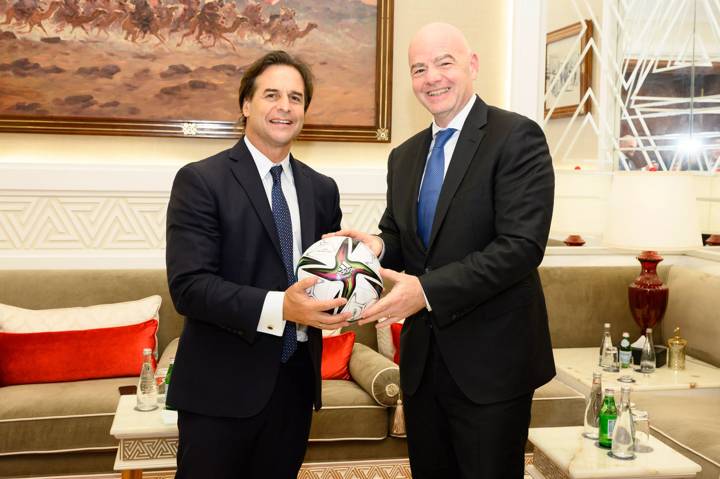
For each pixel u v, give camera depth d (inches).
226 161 90.0
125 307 163.2
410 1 185.0
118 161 176.4
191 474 87.0
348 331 171.5
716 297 156.3
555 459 108.2
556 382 154.5
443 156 96.7
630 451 108.2
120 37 172.9
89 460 138.3
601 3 197.3
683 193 149.7
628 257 183.0
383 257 100.7
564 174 186.2
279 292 84.0
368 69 183.0
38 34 170.2
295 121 89.6
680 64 205.5
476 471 90.7
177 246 86.7
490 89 190.1
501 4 188.7
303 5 179.2
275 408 90.1
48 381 152.0
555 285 173.0
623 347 155.6
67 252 173.0
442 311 87.4
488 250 88.5
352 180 182.2
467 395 89.7
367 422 142.9
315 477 143.6
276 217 90.8
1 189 168.7
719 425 127.9
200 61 175.9
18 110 170.7
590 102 198.4
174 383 88.3
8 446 134.6
